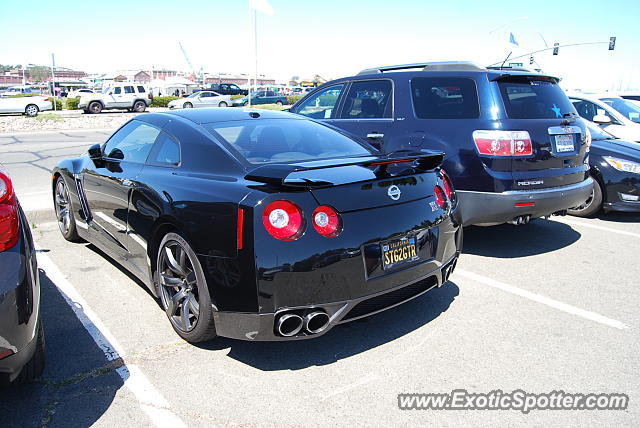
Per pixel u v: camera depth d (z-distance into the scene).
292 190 2.71
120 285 4.20
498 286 4.25
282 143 3.49
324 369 2.98
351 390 2.76
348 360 3.08
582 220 6.67
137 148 3.94
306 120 4.05
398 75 5.43
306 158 3.35
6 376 2.37
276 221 2.66
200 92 37.84
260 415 2.55
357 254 2.79
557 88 5.26
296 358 3.10
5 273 2.26
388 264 2.93
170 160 3.52
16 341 2.28
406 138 5.12
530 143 4.61
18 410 2.58
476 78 4.84
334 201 2.77
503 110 4.67
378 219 2.89
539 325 3.53
